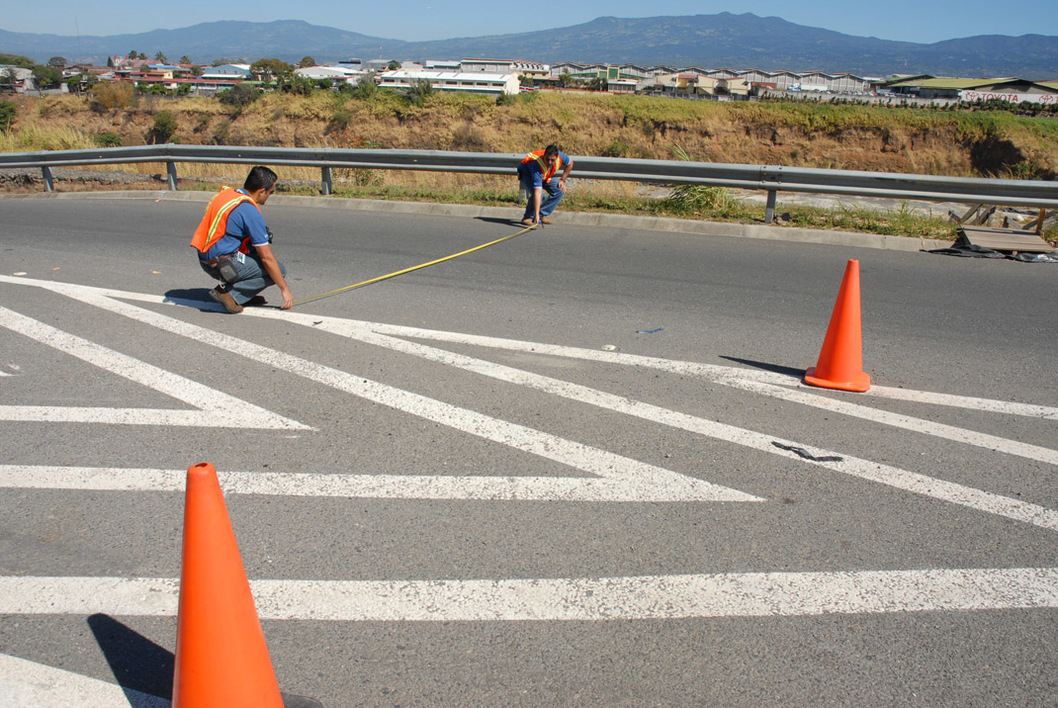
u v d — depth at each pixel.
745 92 79.31
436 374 5.42
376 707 2.53
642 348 6.02
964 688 2.63
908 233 10.23
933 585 3.16
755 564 3.29
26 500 3.74
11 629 2.88
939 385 5.33
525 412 4.80
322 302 7.19
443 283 7.88
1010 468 4.14
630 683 2.64
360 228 10.78
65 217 11.91
